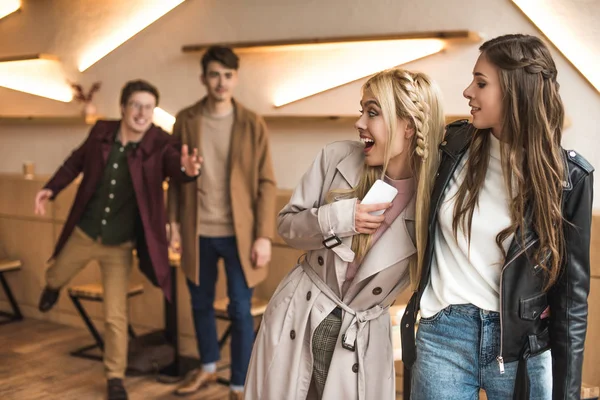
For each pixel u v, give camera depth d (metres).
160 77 4.59
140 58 4.66
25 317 5.25
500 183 1.75
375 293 2.00
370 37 3.70
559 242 1.70
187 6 4.43
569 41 3.33
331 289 2.05
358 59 3.88
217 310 3.81
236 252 3.62
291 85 4.12
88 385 3.91
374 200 1.88
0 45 5.31
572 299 1.73
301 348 2.06
